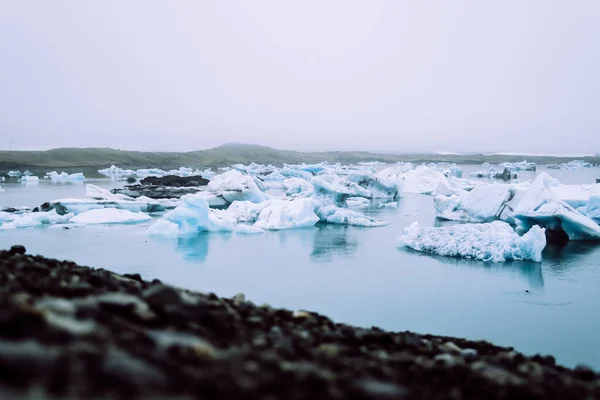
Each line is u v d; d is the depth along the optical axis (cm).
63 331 294
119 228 2572
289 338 480
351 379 355
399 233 2562
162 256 1889
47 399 217
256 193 3897
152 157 9719
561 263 1847
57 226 2591
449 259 1908
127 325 381
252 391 282
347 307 1277
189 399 250
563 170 9931
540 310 1283
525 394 384
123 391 236
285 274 1625
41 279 531
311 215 2841
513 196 2986
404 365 453
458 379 416
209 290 1404
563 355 989
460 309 1281
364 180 4503
